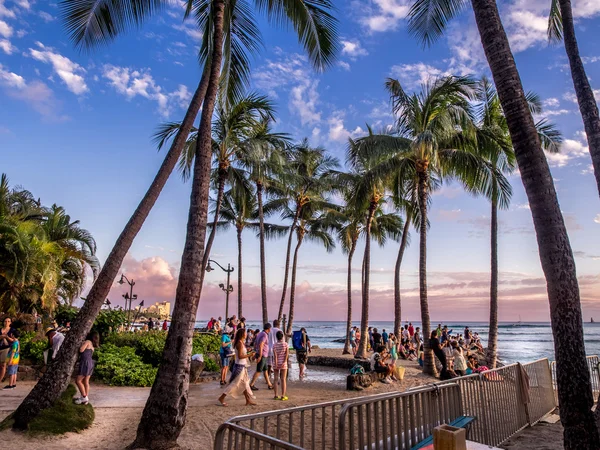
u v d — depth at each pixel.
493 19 5.40
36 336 15.36
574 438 4.29
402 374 14.11
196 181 6.96
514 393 7.86
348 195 24.58
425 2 8.41
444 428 2.68
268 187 29.23
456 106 14.78
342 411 3.98
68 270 21.36
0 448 5.82
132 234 7.62
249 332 16.77
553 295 4.58
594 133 6.45
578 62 6.94
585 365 4.40
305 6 10.02
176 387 5.99
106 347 14.43
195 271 6.51
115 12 9.15
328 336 90.44
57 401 6.87
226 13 10.29
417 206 21.53
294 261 34.34
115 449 6.04
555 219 4.69
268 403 9.62
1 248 15.20
